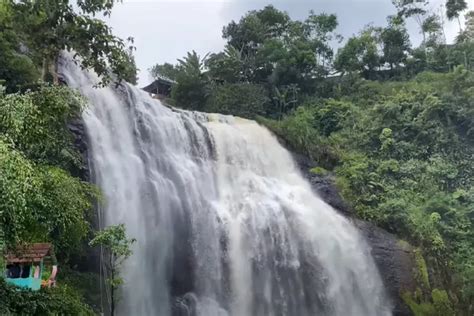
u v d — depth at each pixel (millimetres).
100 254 21766
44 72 21375
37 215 11461
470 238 34406
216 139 33594
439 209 35625
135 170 26453
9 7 19375
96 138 25109
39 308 12742
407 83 48719
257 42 55094
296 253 30938
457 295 32125
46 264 15773
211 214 29031
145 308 23859
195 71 45000
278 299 29297
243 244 29266
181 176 29031
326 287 30828
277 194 33188
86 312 15055
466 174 39406
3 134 10570
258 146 36062
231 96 42875
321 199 35156
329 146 39750
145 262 24797
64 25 17688
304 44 53500
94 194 18062
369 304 31328
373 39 57312
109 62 18328
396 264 32469
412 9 62156
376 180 37531
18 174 9891
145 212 25797
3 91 11680
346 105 44719
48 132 12906
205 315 26219
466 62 53312
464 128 42031
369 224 34438
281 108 48219
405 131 41844
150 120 29641
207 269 27312
